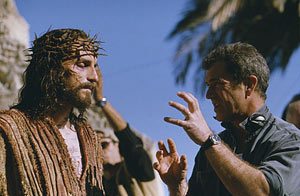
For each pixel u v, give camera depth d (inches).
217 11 396.5
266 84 93.0
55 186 82.7
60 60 89.1
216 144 83.4
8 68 385.4
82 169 91.0
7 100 343.3
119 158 153.2
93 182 91.4
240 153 94.2
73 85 88.9
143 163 147.6
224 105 92.0
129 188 145.3
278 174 81.2
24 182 79.3
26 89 90.5
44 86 88.2
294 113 118.1
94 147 96.0
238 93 91.4
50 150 84.4
